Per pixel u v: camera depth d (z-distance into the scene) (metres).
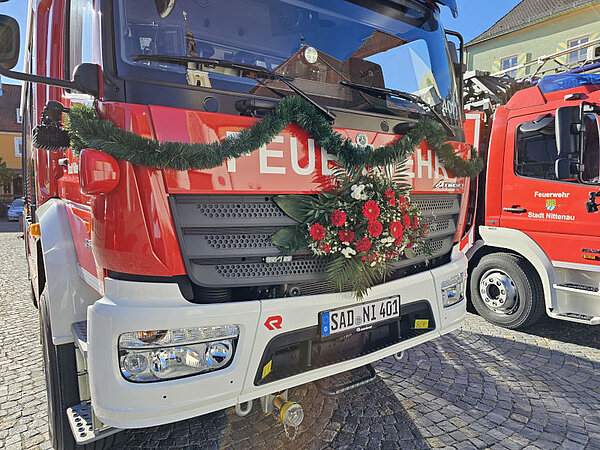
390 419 2.77
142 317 1.65
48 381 2.36
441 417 2.79
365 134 2.28
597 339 4.22
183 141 1.71
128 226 1.68
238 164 1.84
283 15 2.32
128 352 1.68
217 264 1.84
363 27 2.62
